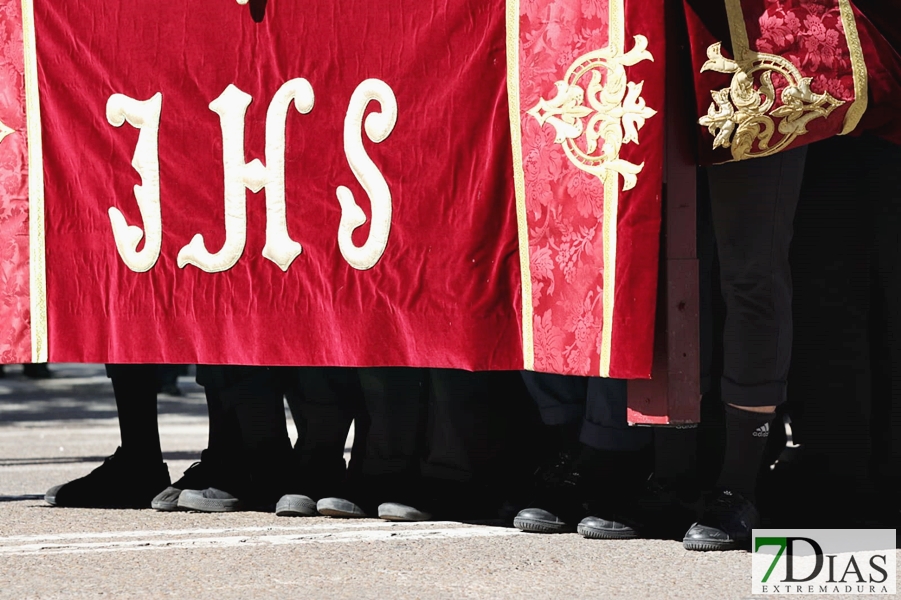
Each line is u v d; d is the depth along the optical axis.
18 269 17.39
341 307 15.66
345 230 15.66
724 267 14.14
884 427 15.74
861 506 15.67
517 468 16.92
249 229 16.19
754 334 14.01
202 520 16.45
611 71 13.91
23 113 17.34
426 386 16.91
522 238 14.70
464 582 12.48
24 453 26.80
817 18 13.51
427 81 15.20
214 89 16.34
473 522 16.05
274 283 16.06
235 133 16.23
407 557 13.75
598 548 14.18
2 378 60.50
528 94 14.59
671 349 13.64
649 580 12.51
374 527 15.73
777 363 14.07
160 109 16.61
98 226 17.03
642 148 13.70
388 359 15.42
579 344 14.19
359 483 16.61
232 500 17.11
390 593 12.02
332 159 15.73
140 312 16.80
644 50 13.70
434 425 16.50
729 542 13.88
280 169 16.00
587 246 14.12
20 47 17.33
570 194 14.25
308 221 15.88
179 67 16.53
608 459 15.27
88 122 17.03
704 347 15.33
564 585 12.30
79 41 17.06
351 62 15.62
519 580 12.55
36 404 43.84
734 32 13.38
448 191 15.08
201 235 16.44
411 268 15.27
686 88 13.75
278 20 15.99
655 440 14.88
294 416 17.39
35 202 17.33
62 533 15.66
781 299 14.05
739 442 14.19
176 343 16.62
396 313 15.36
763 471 16.59
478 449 16.47
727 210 13.98
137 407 18.02
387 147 15.40
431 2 15.16
